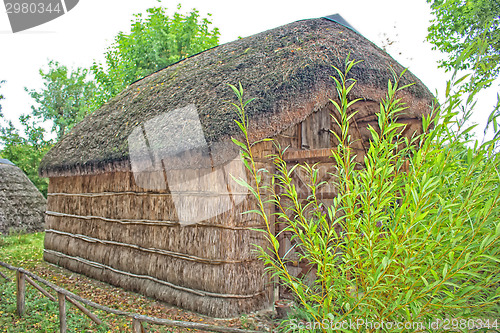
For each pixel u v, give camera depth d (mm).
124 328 4492
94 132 8047
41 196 15258
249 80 5461
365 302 1986
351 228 2100
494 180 1775
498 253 1906
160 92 7480
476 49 1948
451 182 1968
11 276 7207
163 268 5684
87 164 6859
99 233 7297
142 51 17609
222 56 7398
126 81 17906
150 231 6020
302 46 5684
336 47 5445
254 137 4707
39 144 25688
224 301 4797
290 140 5652
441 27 8789
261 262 5117
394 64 6012
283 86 4938
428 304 1830
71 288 6492
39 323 4586
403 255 1973
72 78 26031
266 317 4652
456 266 1694
